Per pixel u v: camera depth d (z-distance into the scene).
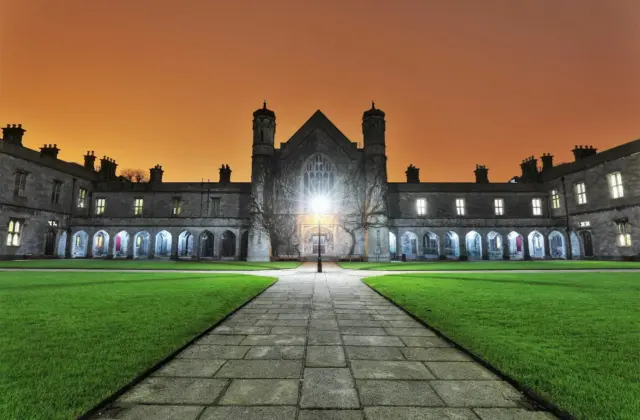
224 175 42.12
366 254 34.12
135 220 36.47
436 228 36.66
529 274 16.66
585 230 33.66
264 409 3.11
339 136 36.59
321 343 5.24
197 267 22.45
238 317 7.13
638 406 3.06
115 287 11.07
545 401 3.17
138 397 3.34
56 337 5.16
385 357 4.59
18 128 32.28
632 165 29.00
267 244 33.28
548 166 41.06
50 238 34.31
